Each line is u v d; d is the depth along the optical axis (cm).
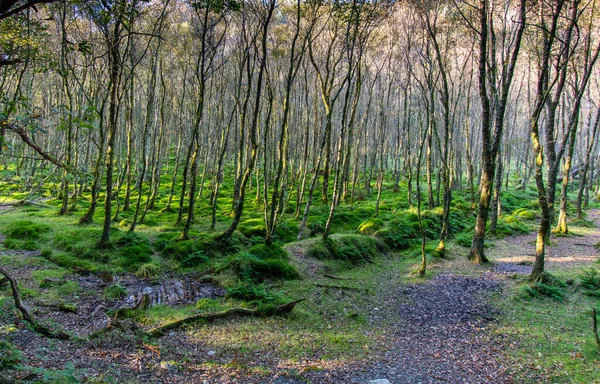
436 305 1037
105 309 888
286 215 2170
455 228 2098
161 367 634
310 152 3453
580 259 1485
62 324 779
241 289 1016
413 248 1666
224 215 2142
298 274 1180
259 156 2580
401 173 4012
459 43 2394
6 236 1456
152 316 859
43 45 1100
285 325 859
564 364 687
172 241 1429
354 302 1042
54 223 1656
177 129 3506
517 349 766
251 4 1344
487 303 1039
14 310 762
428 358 736
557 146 4694
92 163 2991
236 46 1962
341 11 1412
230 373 638
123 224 1725
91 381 550
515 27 1845
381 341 812
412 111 3469
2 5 309
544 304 1016
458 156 3409
